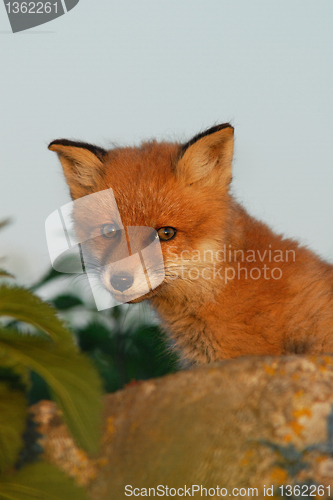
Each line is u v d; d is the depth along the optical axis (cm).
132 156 543
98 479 242
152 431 246
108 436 254
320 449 228
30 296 242
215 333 463
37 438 259
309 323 436
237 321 454
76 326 535
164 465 235
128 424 255
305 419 235
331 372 249
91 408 220
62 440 257
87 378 227
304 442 230
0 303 237
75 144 536
